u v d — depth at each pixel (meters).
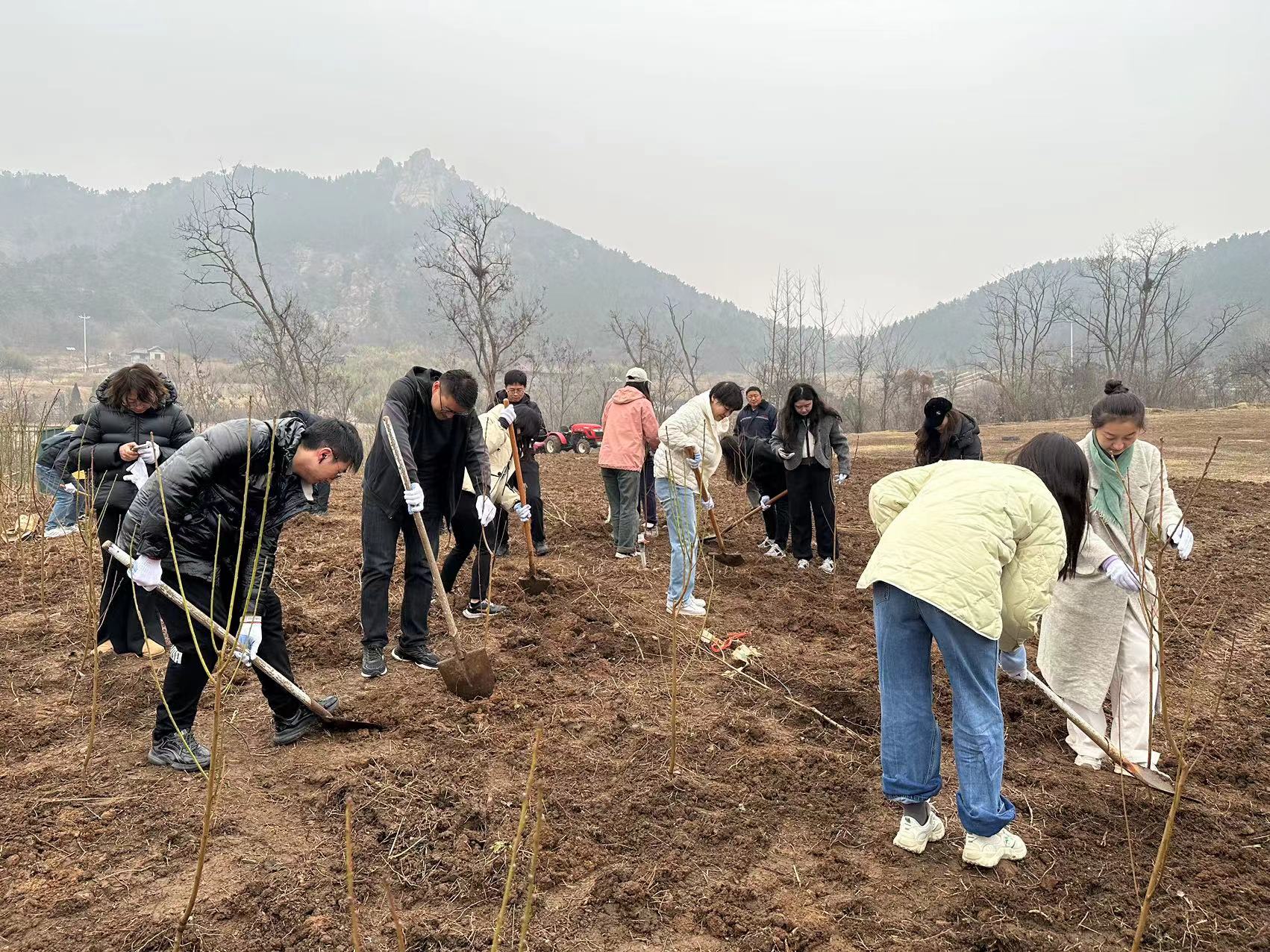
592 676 4.98
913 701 3.23
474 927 2.82
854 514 11.40
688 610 6.18
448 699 4.58
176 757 3.76
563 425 46.91
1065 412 42.38
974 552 3.03
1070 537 3.79
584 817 3.48
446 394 4.76
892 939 2.83
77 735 4.11
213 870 3.07
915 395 46.75
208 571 3.62
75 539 8.02
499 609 6.05
